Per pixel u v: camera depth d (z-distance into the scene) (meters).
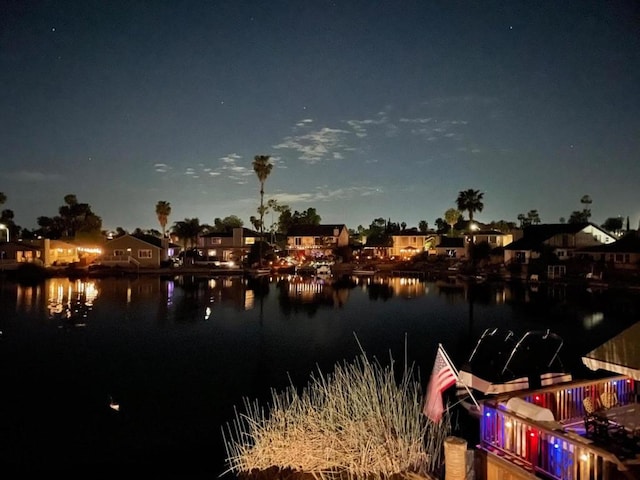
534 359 17.62
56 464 11.89
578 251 66.69
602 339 27.91
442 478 9.00
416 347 26.22
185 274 72.88
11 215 110.31
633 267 59.75
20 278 63.88
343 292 52.41
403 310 39.72
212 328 31.55
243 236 98.00
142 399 17.08
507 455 8.18
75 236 94.75
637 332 8.47
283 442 10.20
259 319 35.12
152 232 123.25
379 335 29.53
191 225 87.50
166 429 14.21
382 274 76.31
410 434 10.01
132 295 47.44
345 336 29.17
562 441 7.23
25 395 17.55
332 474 9.48
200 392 17.94
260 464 10.09
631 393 10.31
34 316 34.94
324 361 23.02
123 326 31.75
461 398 15.65
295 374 20.66
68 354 24.09
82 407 16.23
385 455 9.40
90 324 32.28
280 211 132.38
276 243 116.12
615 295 48.69
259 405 16.44
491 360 17.81
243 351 25.02
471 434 12.80
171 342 27.16
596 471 6.80
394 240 103.75
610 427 7.99
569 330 30.91
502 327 31.97
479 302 44.38
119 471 11.45
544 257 64.94
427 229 131.38
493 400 8.70
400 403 10.59
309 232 101.81
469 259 78.75
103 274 69.88
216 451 12.57
